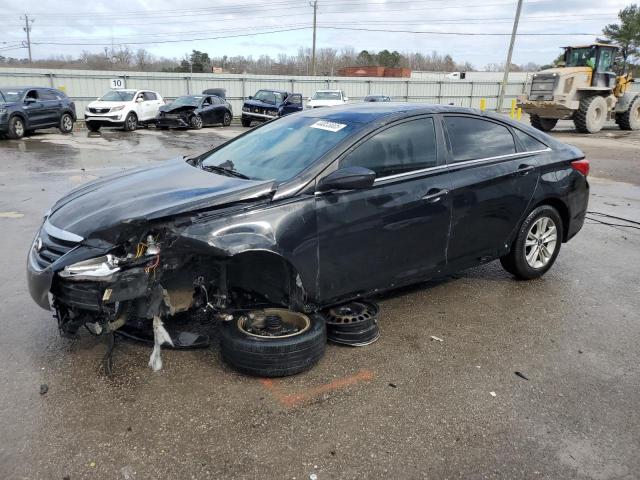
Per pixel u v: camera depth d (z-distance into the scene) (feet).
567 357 12.59
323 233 11.87
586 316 14.87
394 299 15.81
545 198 16.51
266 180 12.05
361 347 12.77
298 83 118.62
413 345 12.98
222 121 84.02
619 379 11.68
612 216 26.94
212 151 15.56
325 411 10.25
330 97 91.40
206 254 10.68
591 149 58.08
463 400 10.73
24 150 49.90
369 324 12.80
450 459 9.04
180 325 13.21
